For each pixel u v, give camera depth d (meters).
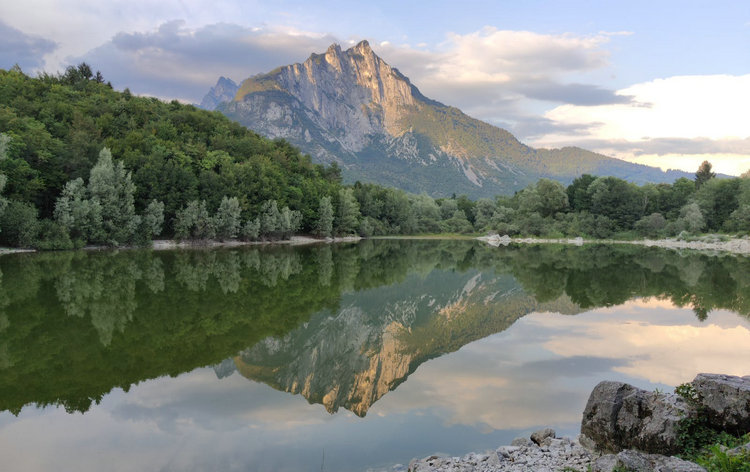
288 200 118.00
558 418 15.81
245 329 27.92
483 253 95.12
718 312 35.19
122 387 18.19
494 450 13.02
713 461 8.34
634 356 23.66
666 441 9.64
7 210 63.38
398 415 16.08
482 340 27.42
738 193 129.50
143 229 80.50
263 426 14.98
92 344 23.56
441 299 41.69
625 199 143.38
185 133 122.19
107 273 47.31
